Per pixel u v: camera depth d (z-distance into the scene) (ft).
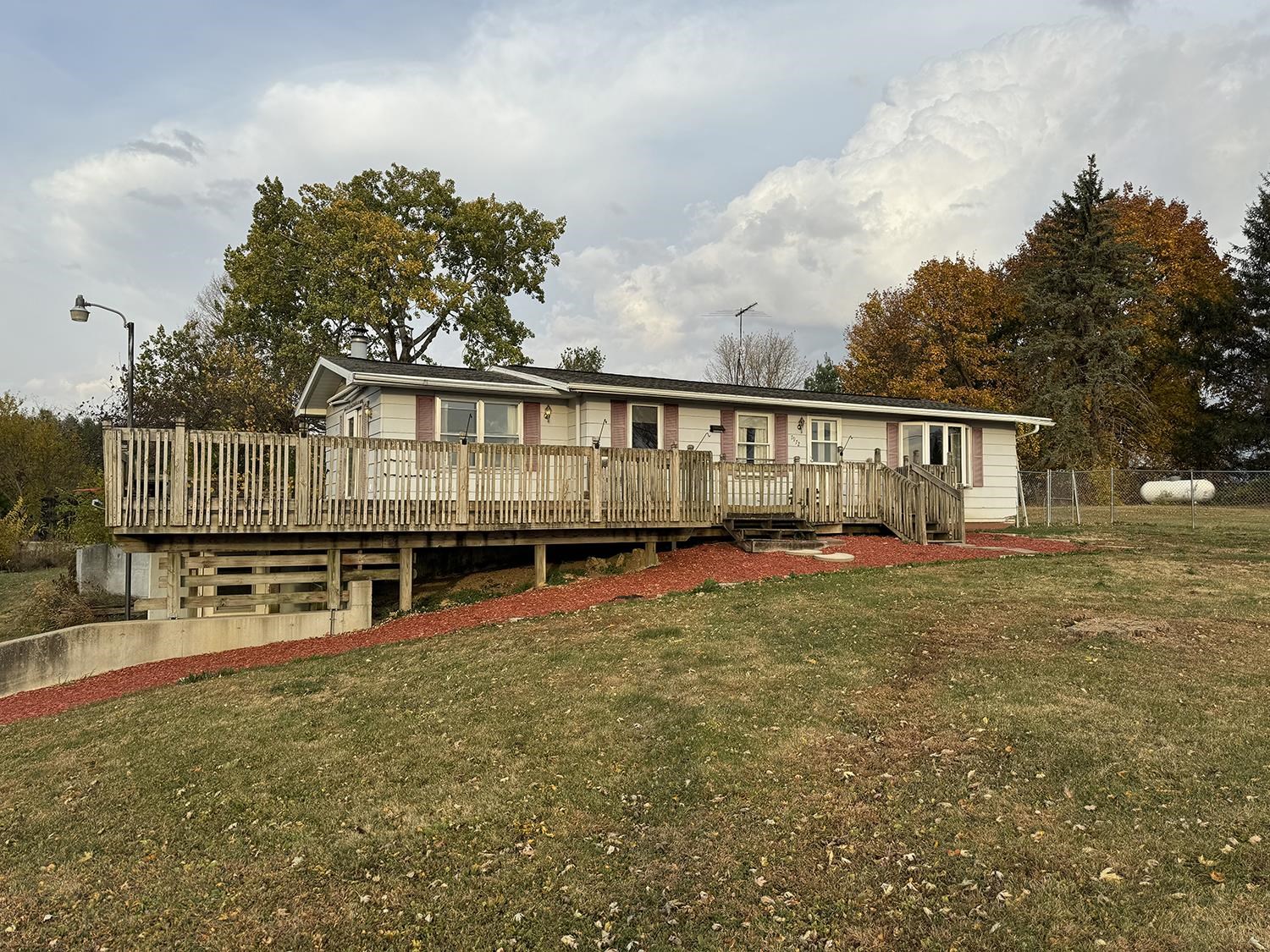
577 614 35.24
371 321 98.07
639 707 22.62
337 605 39.27
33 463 115.34
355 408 57.00
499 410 53.11
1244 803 15.17
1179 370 114.01
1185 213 127.95
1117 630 27.25
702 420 57.88
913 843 14.78
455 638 32.94
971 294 128.67
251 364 92.73
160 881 15.46
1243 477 94.84
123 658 35.53
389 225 97.14
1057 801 15.84
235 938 13.41
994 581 37.22
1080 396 106.01
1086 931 11.91
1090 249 110.42
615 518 44.68
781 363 184.96
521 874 14.74
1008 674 23.18
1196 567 40.27
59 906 14.84
